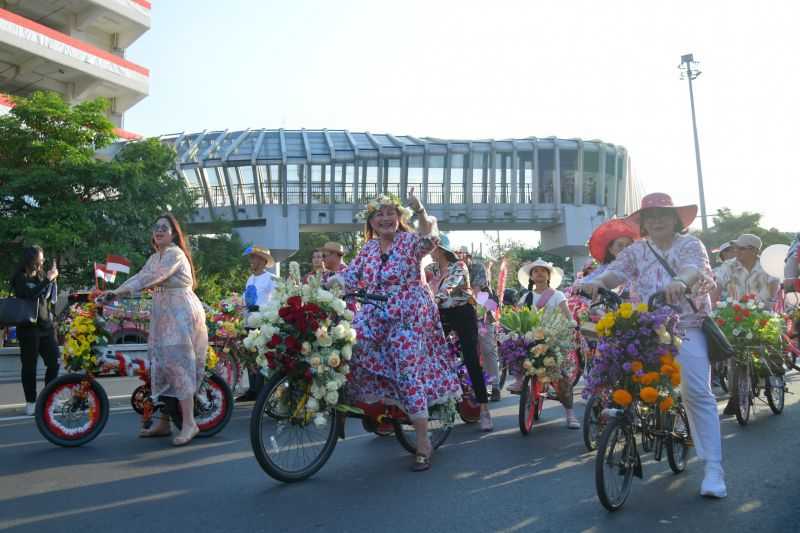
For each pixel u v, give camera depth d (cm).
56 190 2911
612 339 470
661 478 539
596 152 5256
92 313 684
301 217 5172
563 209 5184
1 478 541
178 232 688
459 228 5409
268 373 532
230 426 786
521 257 5350
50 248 2775
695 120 4778
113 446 667
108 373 691
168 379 677
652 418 502
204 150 5188
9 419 844
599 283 518
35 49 3966
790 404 920
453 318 751
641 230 529
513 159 5141
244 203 5162
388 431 704
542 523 430
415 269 566
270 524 428
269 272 1000
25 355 881
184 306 680
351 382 562
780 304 915
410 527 422
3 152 2977
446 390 590
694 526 423
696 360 490
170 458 612
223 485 520
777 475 542
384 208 564
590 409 643
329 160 5069
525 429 727
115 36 4869
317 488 511
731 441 678
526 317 749
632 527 422
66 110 2998
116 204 2984
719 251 1040
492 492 501
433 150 5072
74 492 500
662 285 498
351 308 754
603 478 443
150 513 451
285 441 531
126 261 1042
